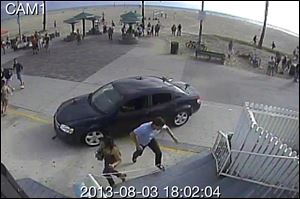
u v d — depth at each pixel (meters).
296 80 7.18
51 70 11.75
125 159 7.32
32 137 7.71
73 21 18.58
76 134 7.62
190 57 12.44
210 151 7.11
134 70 12.29
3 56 12.95
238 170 5.98
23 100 9.15
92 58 13.54
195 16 19.28
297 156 5.60
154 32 17.78
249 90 8.07
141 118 8.21
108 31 18.39
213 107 8.95
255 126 5.89
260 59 8.33
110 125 7.91
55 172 6.87
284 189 5.40
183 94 8.74
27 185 5.96
